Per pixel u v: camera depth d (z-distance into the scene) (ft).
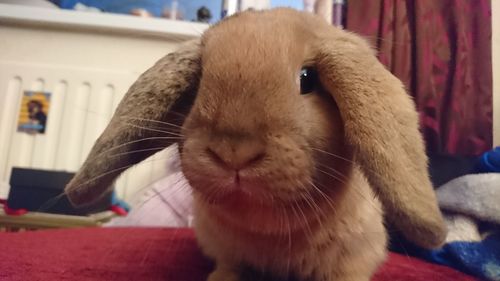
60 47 1.56
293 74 0.50
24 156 1.46
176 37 1.50
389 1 1.43
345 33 0.59
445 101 1.42
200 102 0.48
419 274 0.84
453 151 1.38
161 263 0.77
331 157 0.53
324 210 0.55
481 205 0.99
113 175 0.59
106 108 1.46
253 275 0.67
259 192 0.46
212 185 0.47
